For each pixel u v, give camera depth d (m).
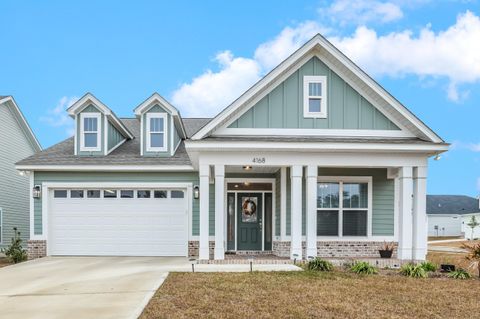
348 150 12.02
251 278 9.27
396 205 14.27
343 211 14.23
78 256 14.80
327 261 11.24
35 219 14.88
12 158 19.23
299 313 6.57
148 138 15.62
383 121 12.82
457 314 6.78
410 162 12.34
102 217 15.08
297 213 12.11
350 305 7.14
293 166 12.19
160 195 15.14
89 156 15.40
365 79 12.47
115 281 9.15
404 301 7.54
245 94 12.20
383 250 13.40
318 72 12.86
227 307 6.82
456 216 54.09
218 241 11.99
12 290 8.45
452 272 10.64
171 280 9.02
